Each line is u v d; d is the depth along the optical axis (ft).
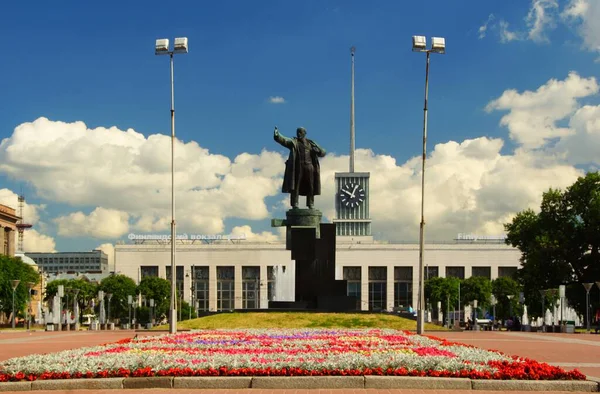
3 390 75.15
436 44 190.70
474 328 306.35
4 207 582.35
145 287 567.18
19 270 437.99
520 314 528.63
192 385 76.13
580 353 127.03
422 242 185.26
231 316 214.69
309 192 226.79
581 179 337.31
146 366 81.15
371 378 75.56
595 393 74.08
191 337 142.92
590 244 336.08
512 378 76.95
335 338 137.18
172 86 193.36
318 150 229.45
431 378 75.97
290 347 111.24
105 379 76.89
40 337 201.05
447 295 556.92
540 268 330.34
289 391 73.20
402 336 145.28
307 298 221.25
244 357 88.33
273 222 225.76
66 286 542.16
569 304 346.33
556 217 345.10
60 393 73.46
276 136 225.56
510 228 360.07
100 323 372.17
